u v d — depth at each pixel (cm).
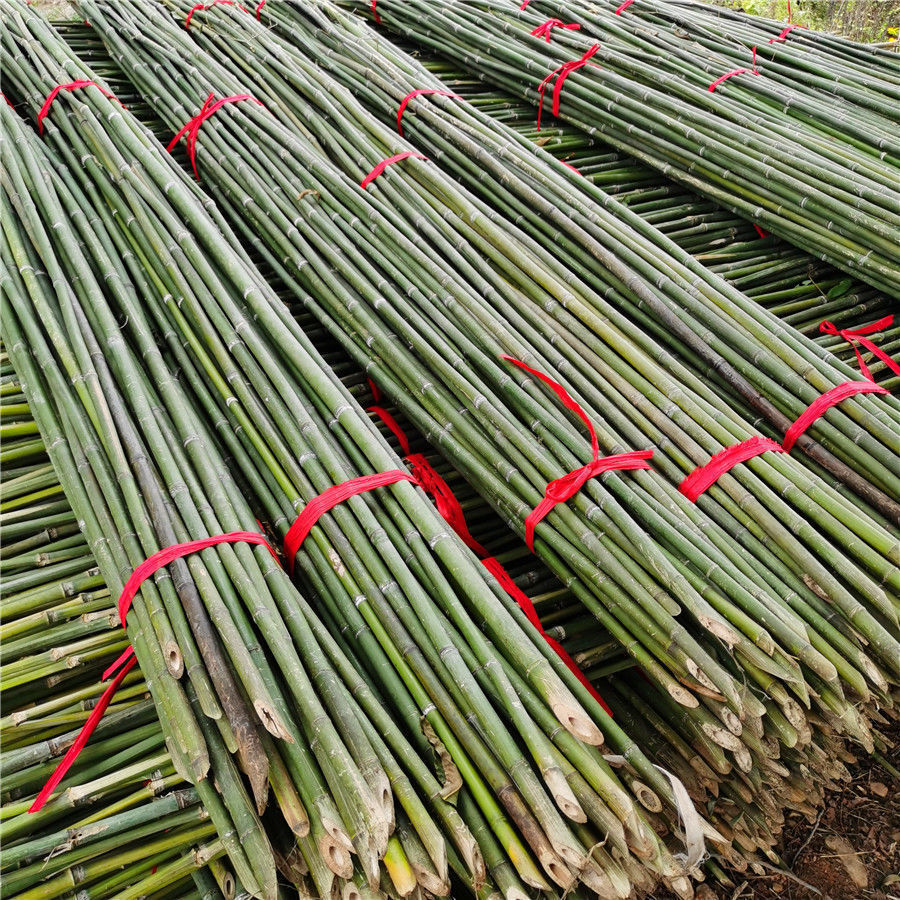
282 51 249
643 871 118
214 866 134
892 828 200
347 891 110
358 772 114
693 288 191
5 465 175
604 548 147
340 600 142
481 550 182
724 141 242
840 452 168
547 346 179
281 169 216
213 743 119
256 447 159
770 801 153
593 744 118
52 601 154
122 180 193
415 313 183
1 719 137
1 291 167
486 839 118
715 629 132
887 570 144
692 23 303
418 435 205
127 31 261
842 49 311
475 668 131
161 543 135
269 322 170
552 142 275
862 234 217
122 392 159
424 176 213
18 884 121
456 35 298
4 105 209
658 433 167
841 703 133
